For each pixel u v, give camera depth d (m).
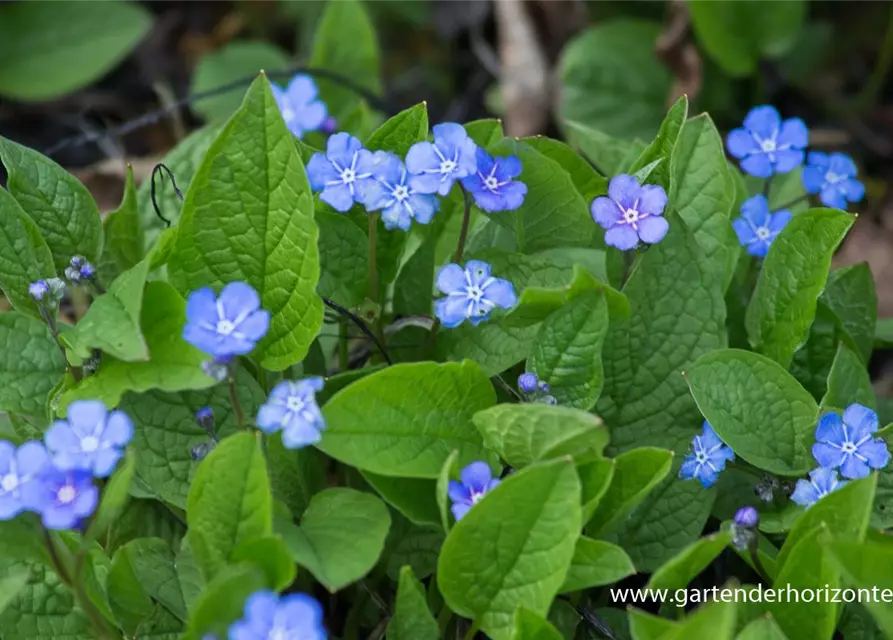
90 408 0.37
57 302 0.40
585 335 0.40
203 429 0.40
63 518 0.36
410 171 0.40
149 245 0.46
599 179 0.44
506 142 0.42
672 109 0.41
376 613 0.42
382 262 0.42
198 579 0.39
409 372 0.39
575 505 0.37
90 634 0.39
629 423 0.42
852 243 0.55
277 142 0.39
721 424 0.40
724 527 0.39
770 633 0.37
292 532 0.38
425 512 0.39
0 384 0.40
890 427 0.41
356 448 0.39
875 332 0.46
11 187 0.42
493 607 0.38
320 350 0.43
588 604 0.41
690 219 0.43
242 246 0.40
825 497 0.38
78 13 0.57
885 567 0.37
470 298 0.39
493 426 0.39
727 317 0.44
